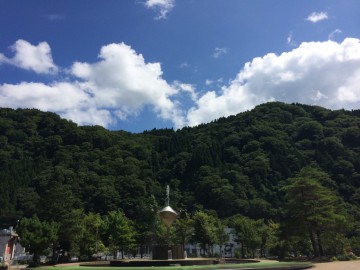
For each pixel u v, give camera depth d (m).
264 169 119.38
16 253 79.06
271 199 109.94
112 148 130.88
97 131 138.50
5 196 96.56
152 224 72.94
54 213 53.72
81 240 58.75
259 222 77.94
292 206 50.81
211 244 72.94
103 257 78.50
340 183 102.25
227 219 94.25
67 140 133.12
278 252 60.44
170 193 117.12
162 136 165.62
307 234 52.38
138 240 73.38
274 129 150.62
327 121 148.62
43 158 122.19
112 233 64.31
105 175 112.56
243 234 72.69
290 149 132.00
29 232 47.38
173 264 27.70
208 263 29.38
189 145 148.12
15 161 116.88
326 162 116.50
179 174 130.12
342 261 43.00
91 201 97.69
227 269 21.94
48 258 62.59
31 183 105.31
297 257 56.31
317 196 50.16
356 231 72.06
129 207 97.38
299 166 121.69
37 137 133.25
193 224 72.69
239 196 107.19
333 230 50.59
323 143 127.75
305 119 156.38
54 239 48.47
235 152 135.38
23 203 94.81
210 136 155.62
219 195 106.25
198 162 128.25
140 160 133.50
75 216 54.78
